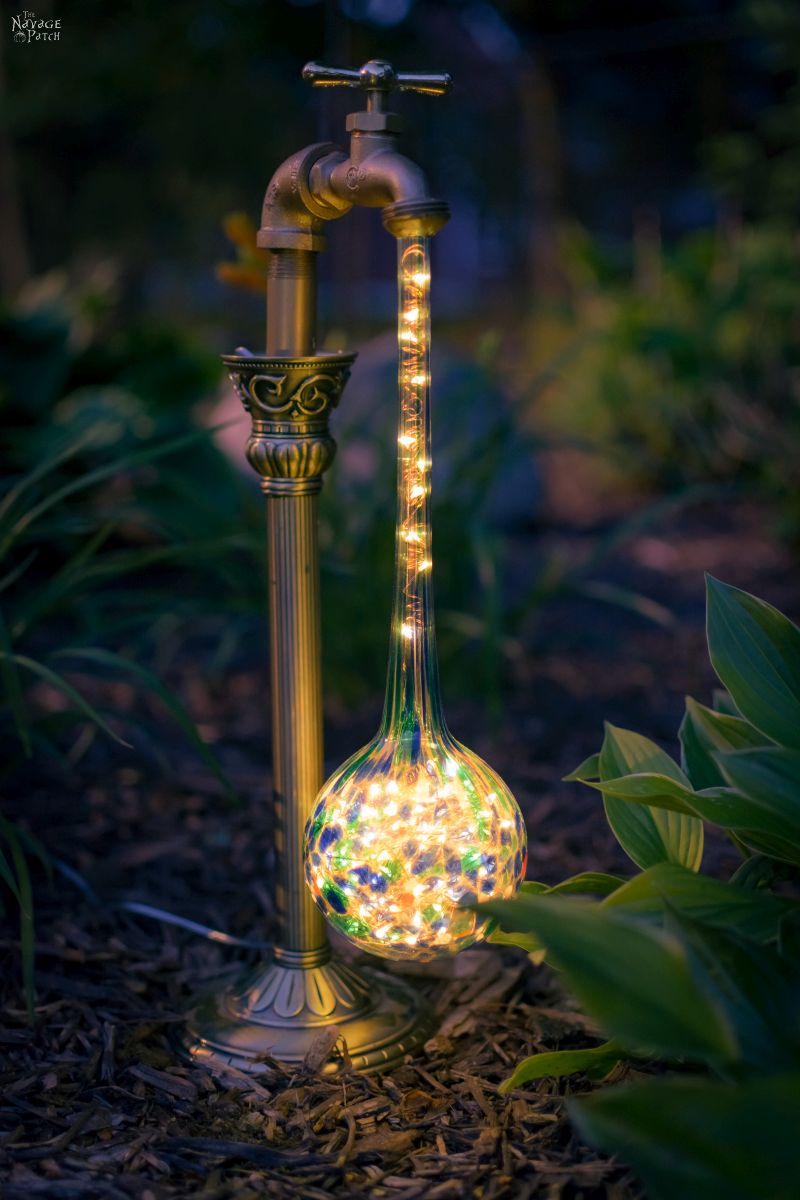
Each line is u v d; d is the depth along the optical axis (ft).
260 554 8.95
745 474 17.01
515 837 4.33
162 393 14.46
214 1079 4.67
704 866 6.49
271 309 4.44
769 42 17.99
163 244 32.73
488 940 4.36
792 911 3.92
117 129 31.86
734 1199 2.78
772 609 4.66
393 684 4.33
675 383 17.06
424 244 3.98
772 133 17.61
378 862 4.10
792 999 3.44
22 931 5.16
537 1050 4.89
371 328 25.81
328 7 21.84
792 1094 2.79
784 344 16.43
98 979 5.58
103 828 7.29
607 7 24.23
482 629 8.69
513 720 9.08
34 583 12.18
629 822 4.76
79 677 10.13
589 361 18.52
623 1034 2.96
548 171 24.27
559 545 15.07
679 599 12.73
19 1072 4.76
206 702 9.74
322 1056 4.67
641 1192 3.90
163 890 6.51
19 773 8.11
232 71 32.50
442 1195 3.94
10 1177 4.05
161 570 13.17
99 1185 4.01
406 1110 4.46
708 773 4.92
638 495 18.03
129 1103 4.56
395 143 4.09
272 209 4.34
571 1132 4.28
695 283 17.79
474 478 10.03
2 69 24.49
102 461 12.19
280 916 4.91
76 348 14.30
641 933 3.12
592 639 11.27
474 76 34.65
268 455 4.49
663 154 25.68
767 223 18.08
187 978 5.60
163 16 29.37
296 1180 4.05
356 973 5.09
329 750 8.52
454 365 14.51
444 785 4.23
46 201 30.55
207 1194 3.96
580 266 19.33
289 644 4.66
